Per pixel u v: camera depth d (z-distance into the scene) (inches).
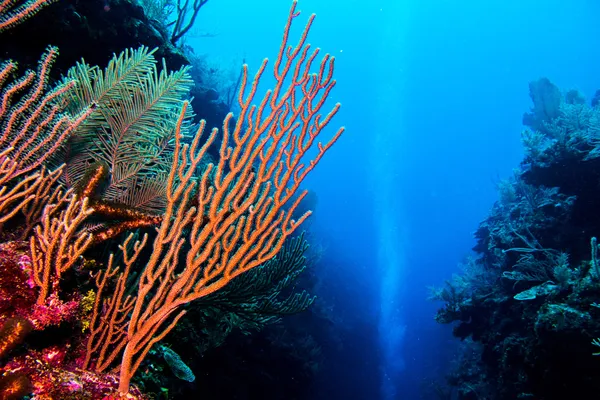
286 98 81.3
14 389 58.9
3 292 77.2
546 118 524.4
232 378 373.4
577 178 323.6
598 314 235.6
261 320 217.5
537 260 323.9
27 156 100.4
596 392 235.8
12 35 166.1
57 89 96.6
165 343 178.2
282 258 216.5
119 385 83.0
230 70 660.1
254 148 83.6
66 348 92.1
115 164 143.4
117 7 215.2
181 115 76.2
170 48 260.2
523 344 301.3
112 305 100.0
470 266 514.0
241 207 84.1
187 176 80.8
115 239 155.8
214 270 87.6
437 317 432.5
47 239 82.1
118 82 136.6
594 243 255.3
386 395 943.0
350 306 993.5
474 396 440.1
